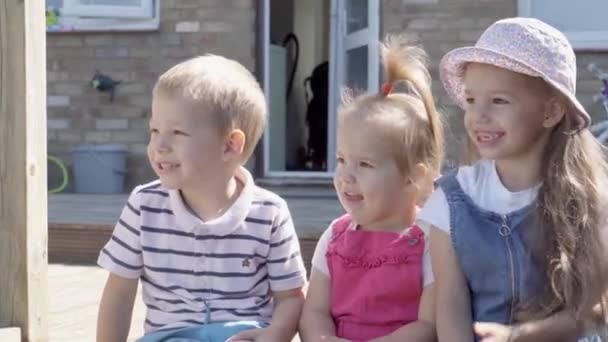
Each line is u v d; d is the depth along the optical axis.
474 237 2.50
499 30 2.53
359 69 8.94
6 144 2.97
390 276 2.58
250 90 2.70
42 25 3.01
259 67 8.99
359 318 2.59
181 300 2.65
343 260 2.64
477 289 2.52
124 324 2.73
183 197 2.70
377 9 8.60
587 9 8.47
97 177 8.94
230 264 2.66
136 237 2.68
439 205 2.57
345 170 2.64
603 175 2.54
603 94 7.70
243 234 2.67
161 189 2.72
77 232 5.75
